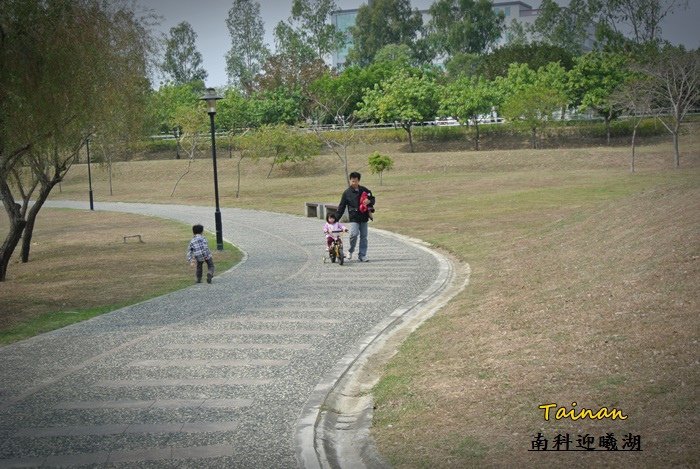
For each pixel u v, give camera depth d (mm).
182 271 18906
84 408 7223
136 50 22344
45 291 16219
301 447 6016
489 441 5551
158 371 8523
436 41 110625
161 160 75875
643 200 16781
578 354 7168
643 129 64625
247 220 35188
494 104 69688
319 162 67375
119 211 46594
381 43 114625
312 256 20406
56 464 5793
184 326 11125
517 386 6625
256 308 12461
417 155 64625
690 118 65250
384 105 70812
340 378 8109
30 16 16797
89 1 19453
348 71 81750
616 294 9086
